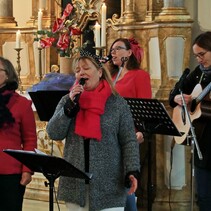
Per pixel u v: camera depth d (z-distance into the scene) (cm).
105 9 657
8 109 433
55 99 524
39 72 731
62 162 353
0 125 429
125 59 535
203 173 471
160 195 633
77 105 382
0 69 435
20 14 801
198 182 476
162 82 629
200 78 489
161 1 662
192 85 500
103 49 661
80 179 383
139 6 679
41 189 684
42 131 670
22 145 445
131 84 532
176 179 628
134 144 389
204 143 470
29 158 365
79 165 385
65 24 692
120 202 388
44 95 523
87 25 730
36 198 686
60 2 763
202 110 471
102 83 396
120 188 389
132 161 384
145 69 663
